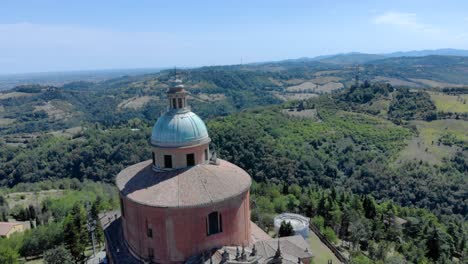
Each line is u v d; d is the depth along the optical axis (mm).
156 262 45750
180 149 48000
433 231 97188
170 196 44188
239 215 47594
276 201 114188
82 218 88625
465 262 95062
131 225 48250
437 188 164625
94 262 75938
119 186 49688
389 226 104500
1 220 141750
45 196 177750
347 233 102000
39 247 98250
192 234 44344
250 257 42188
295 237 65750
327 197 116125
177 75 51125
